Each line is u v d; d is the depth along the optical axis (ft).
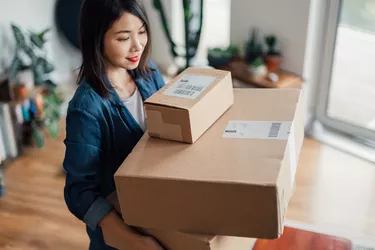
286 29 9.23
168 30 10.36
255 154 3.19
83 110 3.66
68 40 11.30
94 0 3.50
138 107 4.23
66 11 11.00
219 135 3.50
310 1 8.61
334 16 8.95
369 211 7.63
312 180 8.39
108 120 3.82
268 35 9.60
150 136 3.58
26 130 9.70
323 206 7.76
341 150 9.21
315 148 9.31
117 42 3.60
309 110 10.01
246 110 3.82
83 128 3.65
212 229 3.17
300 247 4.21
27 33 10.31
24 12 10.27
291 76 9.39
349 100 9.63
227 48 10.17
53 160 9.34
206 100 3.49
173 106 3.34
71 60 11.61
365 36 9.02
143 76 4.26
